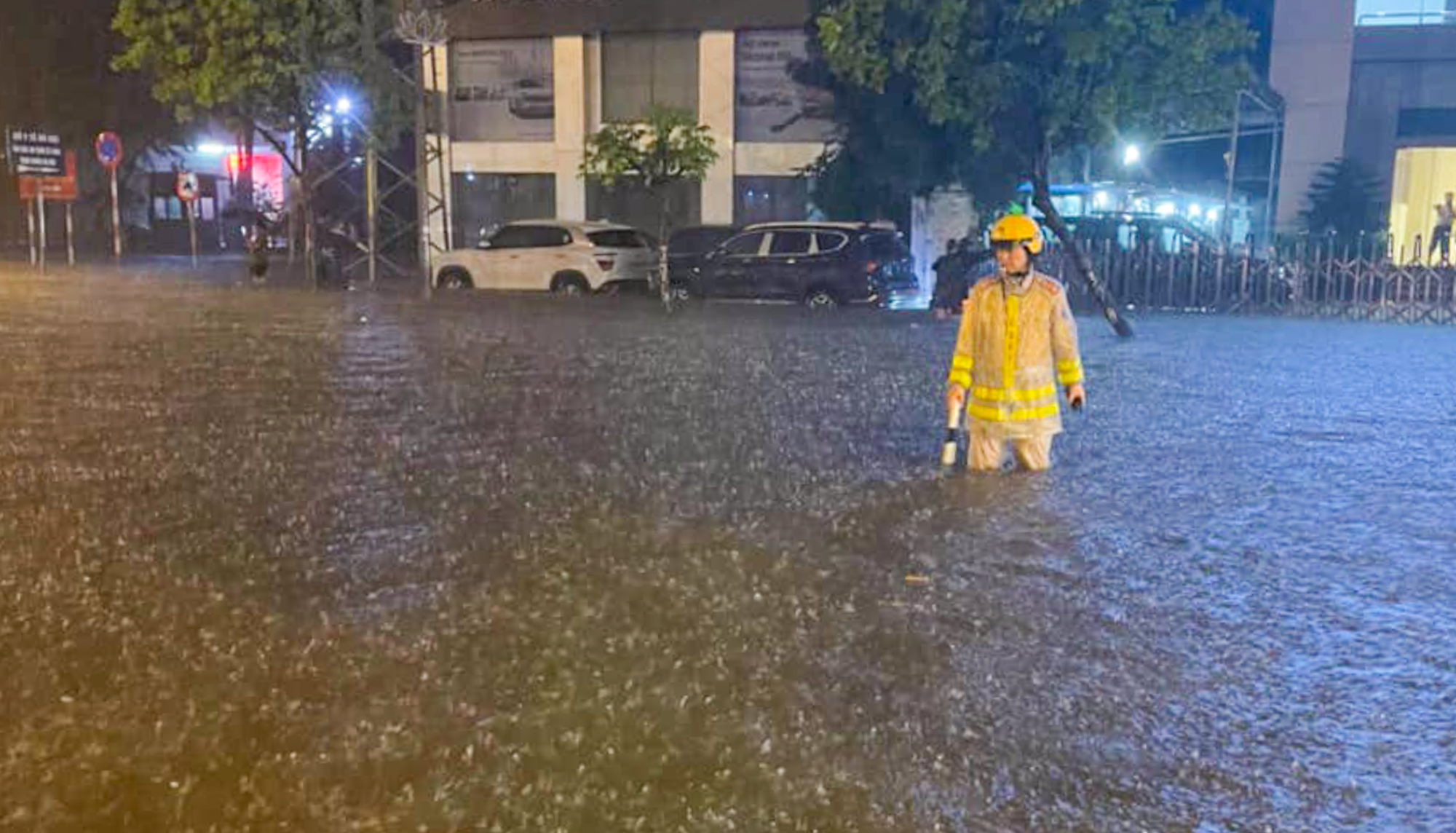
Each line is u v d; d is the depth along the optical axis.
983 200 22.08
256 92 24.72
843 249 20.86
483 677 4.05
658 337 15.68
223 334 15.19
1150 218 23.39
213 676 4.04
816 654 4.30
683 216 30.23
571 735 3.61
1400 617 4.74
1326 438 8.70
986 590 5.05
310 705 3.82
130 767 3.39
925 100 16.47
